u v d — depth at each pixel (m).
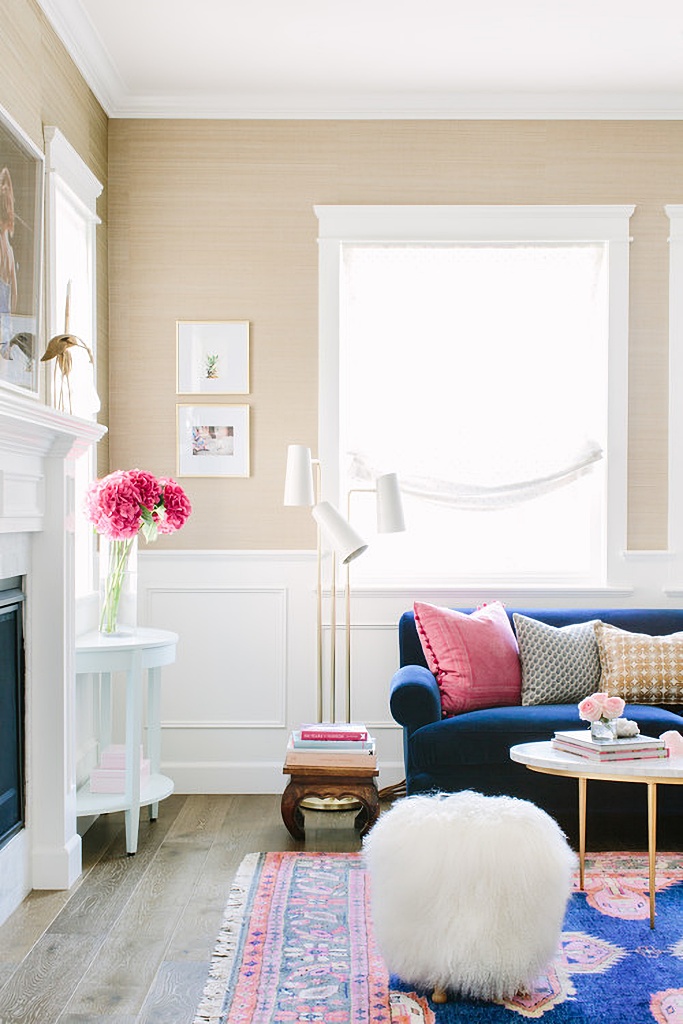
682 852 3.89
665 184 4.87
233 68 4.54
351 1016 2.54
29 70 3.63
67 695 3.57
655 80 4.66
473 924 2.57
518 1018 2.53
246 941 3.00
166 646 4.03
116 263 4.86
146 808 4.54
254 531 4.88
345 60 4.46
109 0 3.91
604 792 3.96
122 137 4.86
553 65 4.51
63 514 3.50
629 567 4.90
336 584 4.83
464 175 4.87
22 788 3.40
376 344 4.97
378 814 3.96
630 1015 2.54
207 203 4.86
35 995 2.66
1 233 3.23
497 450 4.96
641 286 4.88
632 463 4.90
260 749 4.86
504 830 2.64
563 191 4.87
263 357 4.86
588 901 3.34
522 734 3.92
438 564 5.00
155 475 4.88
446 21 4.09
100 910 3.27
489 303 4.97
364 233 4.86
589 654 4.38
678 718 3.98
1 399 2.75
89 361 4.25
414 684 4.00
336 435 4.86
